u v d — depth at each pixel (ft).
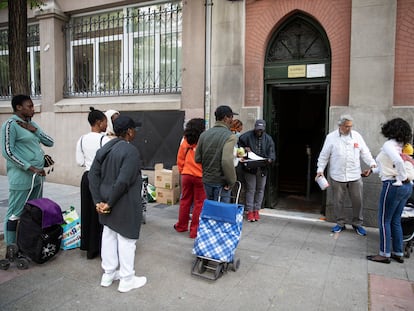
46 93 28.09
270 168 21.85
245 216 20.21
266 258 14.16
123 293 11.25
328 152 17.24
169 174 21.89
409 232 14.12
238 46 20.63
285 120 30.30
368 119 17.80
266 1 19.95
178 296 11.10
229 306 10.55
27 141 13.46
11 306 10.38
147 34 25.16
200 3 21.61
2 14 30.55
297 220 19.56
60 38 28.02
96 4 25.96
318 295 11.21
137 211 11.24
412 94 17.17
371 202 18.12
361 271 12.98
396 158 12.97
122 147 11.09
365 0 17.49
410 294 11.29
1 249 14.71
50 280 12.05
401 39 17.22
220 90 21.22
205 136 14.35
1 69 31.94
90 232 13.62
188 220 17.07
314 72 19.61
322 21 18.76
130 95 25.70
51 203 13.21
